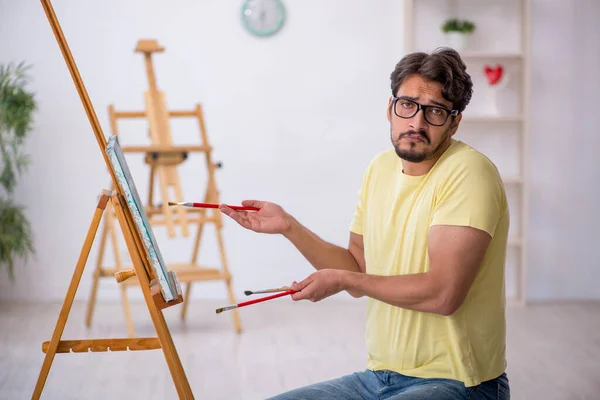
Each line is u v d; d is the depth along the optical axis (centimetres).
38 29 574
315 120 591
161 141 493
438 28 589
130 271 216
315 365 408
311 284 192
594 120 600
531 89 598
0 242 545
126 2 578
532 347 450
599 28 595
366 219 222
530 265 607
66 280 588
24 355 422
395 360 208
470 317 201
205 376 387
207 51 584
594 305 584
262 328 496
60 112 579
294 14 584
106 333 475
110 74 581
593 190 604
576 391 364
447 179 199
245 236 594
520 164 591
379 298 193
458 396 194
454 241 192
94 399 349
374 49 588
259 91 588
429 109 199
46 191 582
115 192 210
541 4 593
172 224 491
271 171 593
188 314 540
